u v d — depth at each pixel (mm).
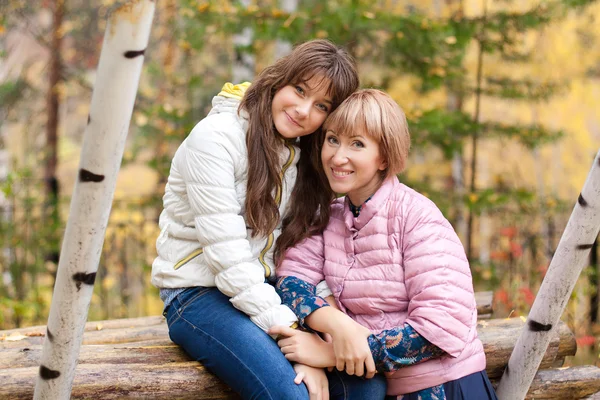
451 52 4906
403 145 1940
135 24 1304
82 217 1441
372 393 1882
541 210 5328
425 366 1856
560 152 10562
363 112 1881
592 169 1789
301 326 1928
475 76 5781
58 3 7496
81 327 1568
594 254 4289
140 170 9891
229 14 4621
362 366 1800
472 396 1852
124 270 5043
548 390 2309
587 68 9289
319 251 2078
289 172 2072
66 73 7586
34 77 8016
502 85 5500
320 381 1841
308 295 1933
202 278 1955
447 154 5043
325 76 1902
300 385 1797
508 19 4930
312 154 2076
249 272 1846
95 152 1388
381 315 1921
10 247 4828
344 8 4398
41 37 7512
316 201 2109
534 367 2090
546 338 2021
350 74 1962
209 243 1862
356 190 2023
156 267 2029
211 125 1914
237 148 1925
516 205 5602
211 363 1886
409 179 4977
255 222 1950
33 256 5074
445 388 1851
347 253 2014
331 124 1938
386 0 5766
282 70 1948
